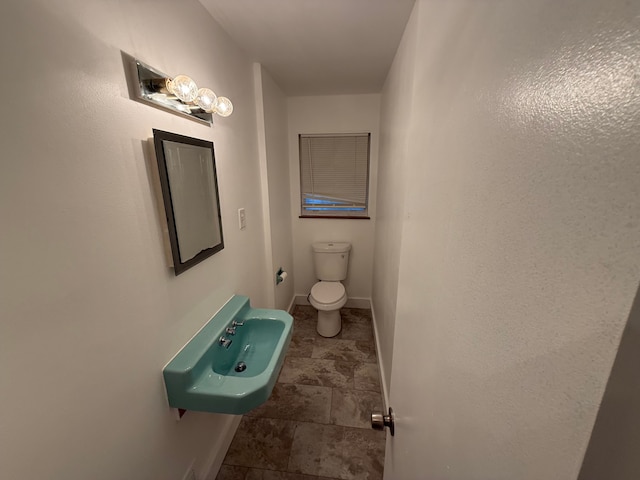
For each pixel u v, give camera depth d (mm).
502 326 289
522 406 255
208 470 1240
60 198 575
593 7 186
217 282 1278
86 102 630
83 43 620
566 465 204
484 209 325
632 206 158
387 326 1760
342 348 2268
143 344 826
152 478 879
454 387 404
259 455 1419
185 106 983
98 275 668
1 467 493
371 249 2775
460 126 394
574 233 200
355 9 1177
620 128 167
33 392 535
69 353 601
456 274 405
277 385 1879
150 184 843
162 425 928
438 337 476
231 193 1421
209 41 1191
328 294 2391
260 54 1623
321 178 2688
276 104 2125
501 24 291
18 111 500
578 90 197
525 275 254
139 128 796
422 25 627
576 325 198
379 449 1449
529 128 246
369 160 2586
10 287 493
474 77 351
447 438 423
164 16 894
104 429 696
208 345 1053
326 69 1856
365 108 2432
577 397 196
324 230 2771
